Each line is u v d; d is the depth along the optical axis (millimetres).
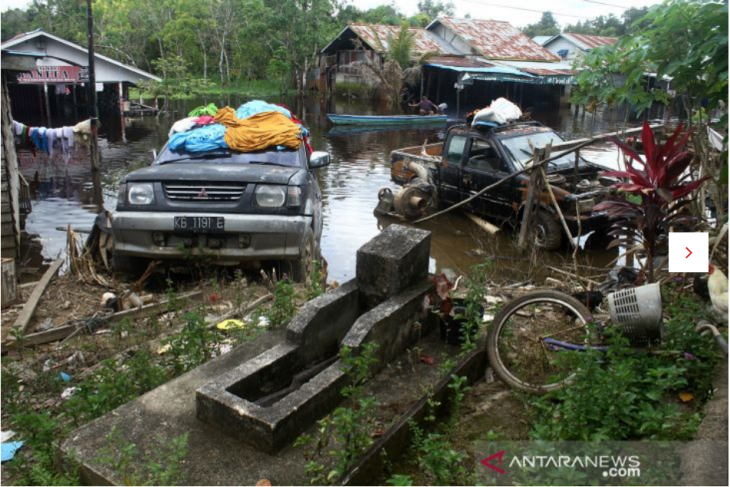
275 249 6566
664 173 4504
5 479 3420
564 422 3061
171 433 3439
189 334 4621
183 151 7605
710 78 4434
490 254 9070
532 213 9023
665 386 3180
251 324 5168
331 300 4211
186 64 46875
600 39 48188
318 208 7992
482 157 10672
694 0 4281
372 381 3945
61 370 4840
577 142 8820
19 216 10875
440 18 41250
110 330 5621
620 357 3447
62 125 28141
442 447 3102
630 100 5598
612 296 3752
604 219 8930
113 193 13625
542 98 39594
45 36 25688
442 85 38812
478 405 3787
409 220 11070
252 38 48375
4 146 9023
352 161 17750
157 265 6969
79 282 6824
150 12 51688
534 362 4098
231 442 3357
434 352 4328
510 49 40156
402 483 2637
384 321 3994
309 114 32406
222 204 6559
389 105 36531
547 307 5000
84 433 3451
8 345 5215
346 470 3016
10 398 4078
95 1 53625
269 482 3061
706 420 3125
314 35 46062
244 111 8258
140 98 38312
